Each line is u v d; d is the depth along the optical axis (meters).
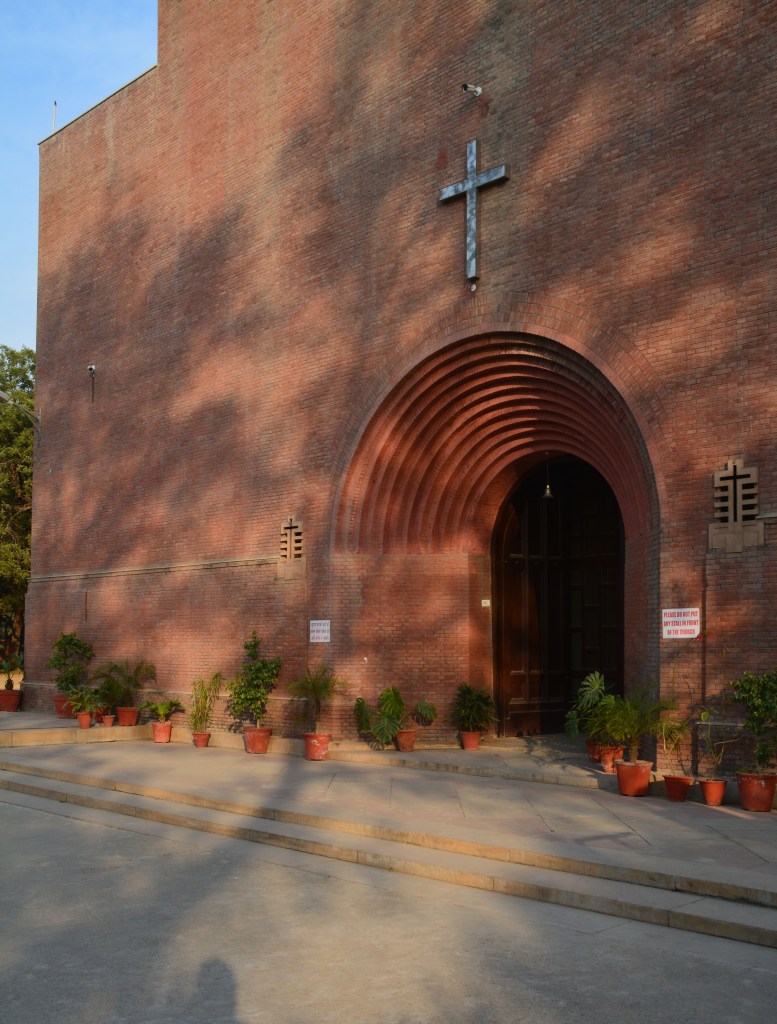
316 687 17.31
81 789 14.47
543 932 7.50
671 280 13.51
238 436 20.33
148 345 23.16
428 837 10.17
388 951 6.97
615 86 14.38
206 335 21.39
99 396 24.80
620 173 14.22
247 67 20.80
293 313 19.25
